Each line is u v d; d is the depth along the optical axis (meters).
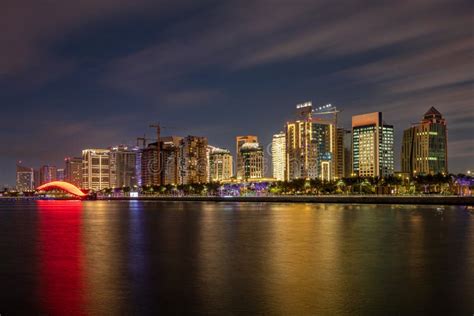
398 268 50.88
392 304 36.47
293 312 34.66
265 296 38.94
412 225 105.94
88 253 64.38
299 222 117.56
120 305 36.81
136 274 48.59
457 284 42.84
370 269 50.34
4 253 65.06
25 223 125.56
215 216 150.88
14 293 40.75
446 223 111.19
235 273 48.59
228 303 37.00
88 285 43.53
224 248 68.25
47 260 58.44
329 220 123.56
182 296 39.22
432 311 34.69
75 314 34.81
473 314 33.94
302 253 62.47
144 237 85.00
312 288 41.59
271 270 50.16
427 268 50.84
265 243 73.94
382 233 88.19
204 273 48.78
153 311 35.22
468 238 79.31
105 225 115.62
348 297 38.47
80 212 192.25
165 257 60.00
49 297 39.31
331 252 63.19
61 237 86.38
